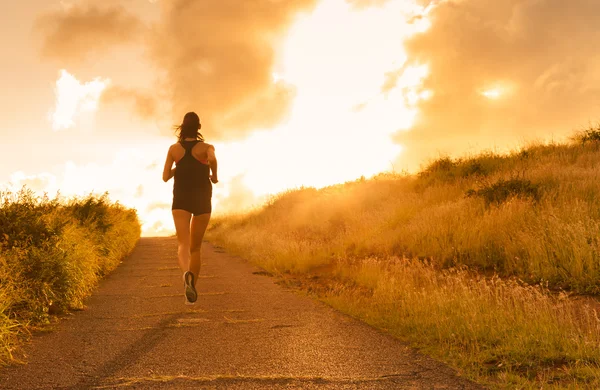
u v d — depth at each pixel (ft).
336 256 37.76
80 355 14.33
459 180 50.37
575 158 47.75
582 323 16.21
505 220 30.89
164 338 16.28
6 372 12.73
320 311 20.75
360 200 55.98
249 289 26.91
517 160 52.39
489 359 13.65
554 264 23.65
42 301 19.57
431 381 11.87
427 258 31.48
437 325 16.51
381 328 17.62
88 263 27.04
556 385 11.47
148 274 33.91
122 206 58.65
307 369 12.78
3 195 25.30
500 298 19.15
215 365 13.17
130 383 11.75
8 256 20.42
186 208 17.34
